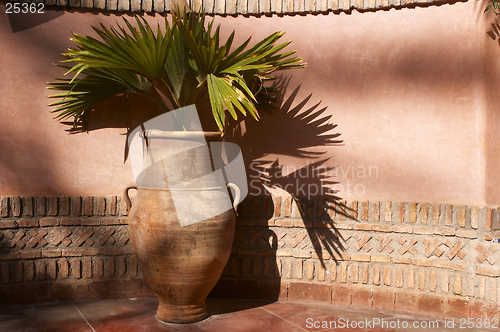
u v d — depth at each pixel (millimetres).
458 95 3574
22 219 3650
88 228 3803
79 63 3135
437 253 3562
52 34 3773
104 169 3873
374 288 3715
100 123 3871
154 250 3086
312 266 3834
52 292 3721
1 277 3592
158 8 3859
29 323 3238
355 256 3742
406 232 3643
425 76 3654
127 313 3484
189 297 3248
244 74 3404
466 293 3467
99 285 3820
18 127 3697
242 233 3914
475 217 3443
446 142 3596
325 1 3811
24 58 3717
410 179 3684
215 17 3949
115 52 2977
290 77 3916
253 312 3576
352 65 3809
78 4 3764
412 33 3680
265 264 3895
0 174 3645
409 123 3689
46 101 3766
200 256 3100
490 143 3506
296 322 3369
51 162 3771
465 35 3553
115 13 3867
